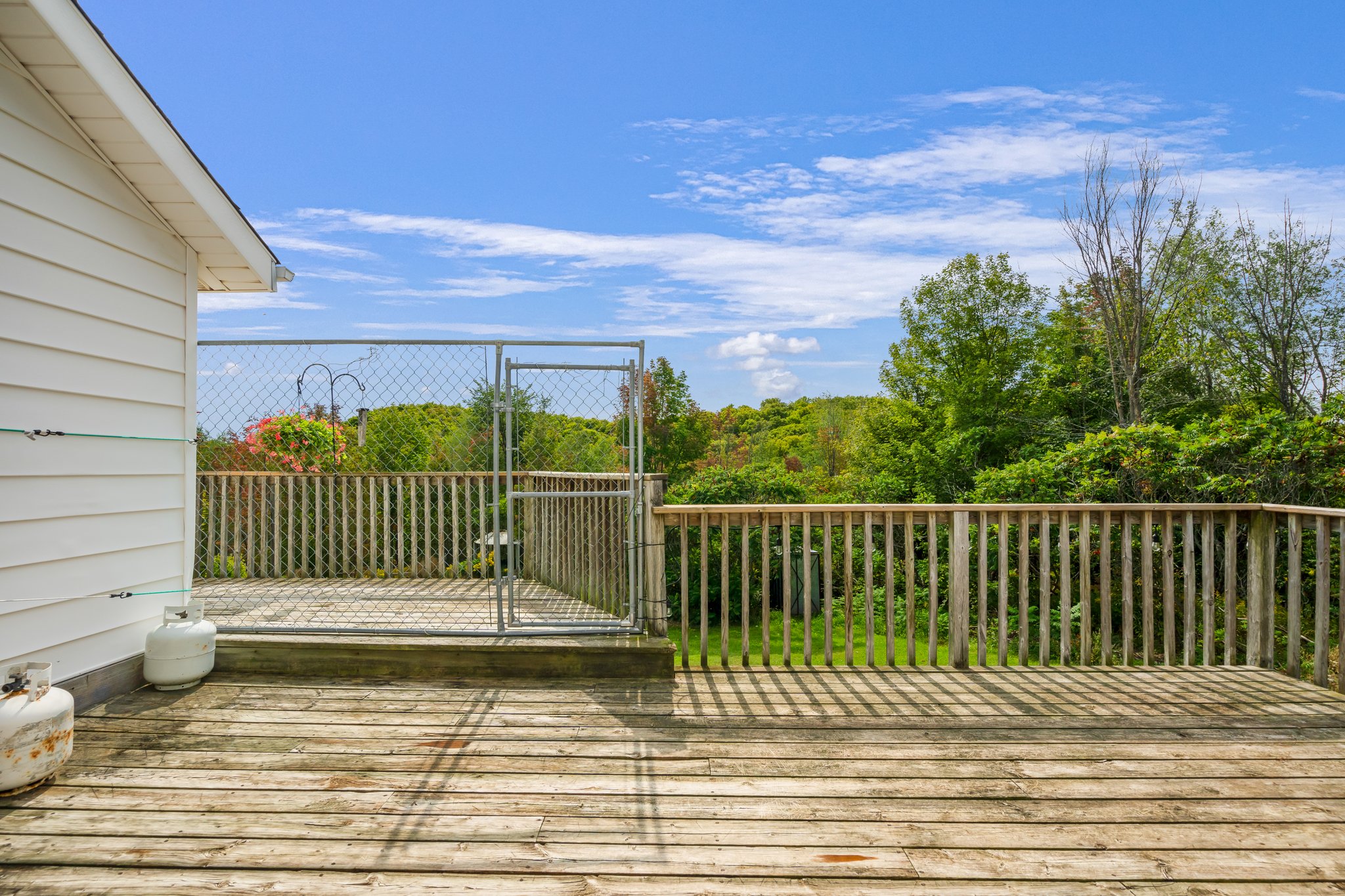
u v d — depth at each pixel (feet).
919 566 28.37
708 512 15.05
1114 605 23.98
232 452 20.21
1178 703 12.94
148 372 13.80
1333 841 8.33
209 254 15.46
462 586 21.06
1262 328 44.09
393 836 8.38
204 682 13.97
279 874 7.62
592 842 8.26
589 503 18.31
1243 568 23.56
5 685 9.50
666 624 15.14
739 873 7.65
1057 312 56.90
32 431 9.84
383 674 14.39
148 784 9.69
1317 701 13.04
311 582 21.58
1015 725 11.88
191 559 15.07
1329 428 23.50
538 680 14.20
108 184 12.66
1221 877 7.60
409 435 18.21
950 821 8.77
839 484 60.59
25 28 10.17
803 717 12.21
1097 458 26.08
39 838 8.28
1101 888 7.39
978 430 52.80
